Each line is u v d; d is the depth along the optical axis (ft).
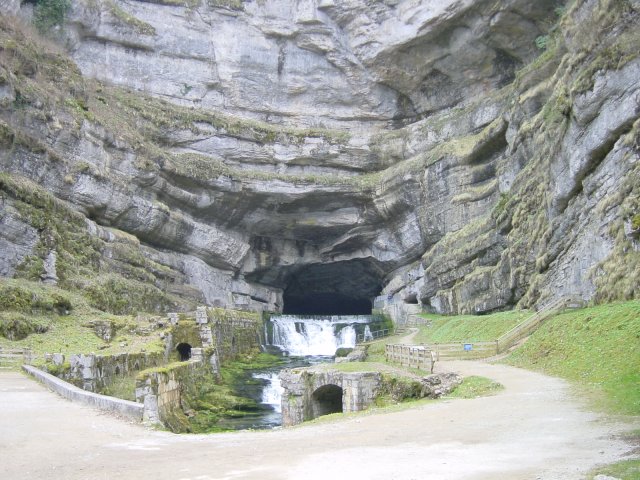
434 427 37.47
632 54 68.85
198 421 70.79
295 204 168.86
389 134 173.88
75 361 61.26
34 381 57.26
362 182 166.61
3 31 119.85
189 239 151.23
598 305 70.18
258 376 107.24
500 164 126.41
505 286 108.17
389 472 25.80
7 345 72.43
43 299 87.35
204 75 172.35
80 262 107.04
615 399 40.57
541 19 148.36
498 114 147.74
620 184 69.36
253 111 177.27
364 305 228.43
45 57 129.18
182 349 104.78
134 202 132.57
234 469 27.53
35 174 109.40
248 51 176.04
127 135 137.49
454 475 24.79
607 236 71.36
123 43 162.30
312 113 181.37
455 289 131.03
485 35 156.25
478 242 123.24
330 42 175.32
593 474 23.67
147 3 167.63
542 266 92.94
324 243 184.14
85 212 122.01
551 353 63.82
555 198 88.22
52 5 146.41
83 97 133.49
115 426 39.47
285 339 150.41
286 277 191.72
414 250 163.84
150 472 27.27
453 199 145.28
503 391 49.78
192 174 148.46
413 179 156.15
